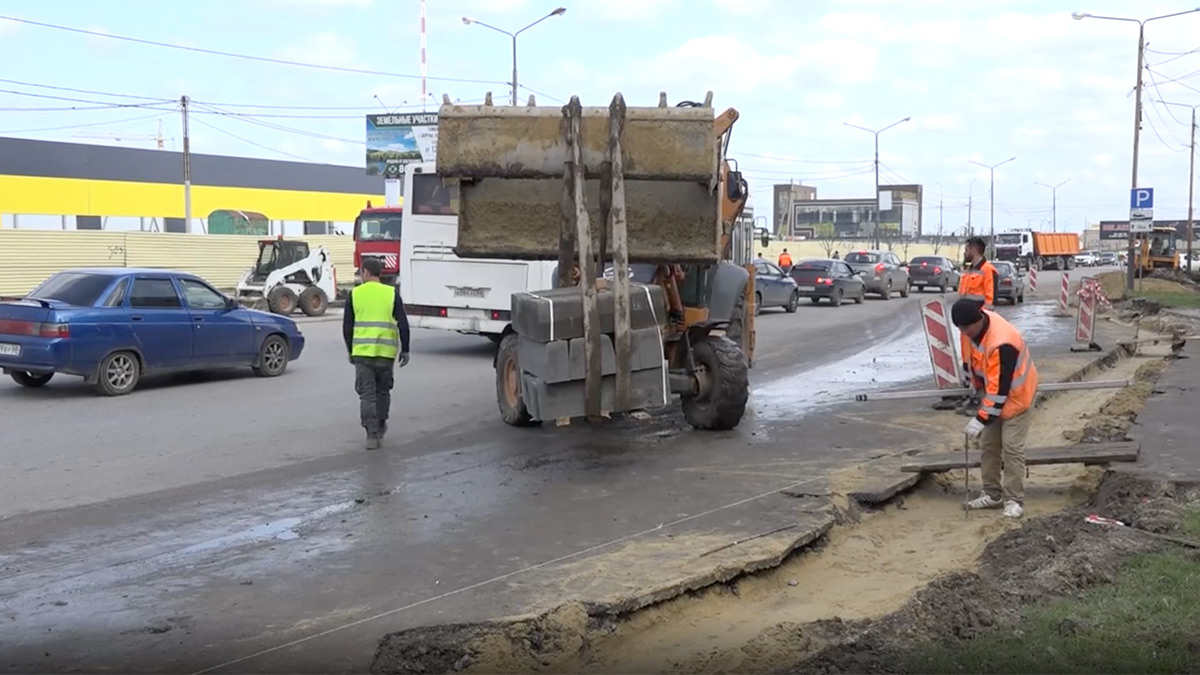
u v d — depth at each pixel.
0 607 5.79
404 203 18.33
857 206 133.00
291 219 54.44
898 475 8.58
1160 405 11.44
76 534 7.18
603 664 5.18
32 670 4.93
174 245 33.84
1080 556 6.22
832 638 5.32
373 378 10.10
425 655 5.07
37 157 43.75
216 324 14.48
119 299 13.48
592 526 7.27
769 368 16.84
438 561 6.50
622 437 10.60
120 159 46.75
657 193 9.78
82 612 5.70
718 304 10.95
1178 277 54.44
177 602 5.84
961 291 11.98
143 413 12.07
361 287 10.12
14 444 10.24
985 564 6.48
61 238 30.97
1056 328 24.50
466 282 17.91
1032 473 9.02
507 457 9.68
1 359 13.10
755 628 5.65
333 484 8.64
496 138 9.49
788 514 7.48
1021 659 4.74
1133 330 23.98
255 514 7.71
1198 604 5.38
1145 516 7.07
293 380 15.05
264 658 5.06
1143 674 4.55
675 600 5.93
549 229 9.97
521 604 5.67
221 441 10.45
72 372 12.92
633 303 9.13
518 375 10.23
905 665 4.76
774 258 66.62
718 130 11.33
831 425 11.23
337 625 5.46
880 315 29.66
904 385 14.63
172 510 7.81
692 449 9.96
